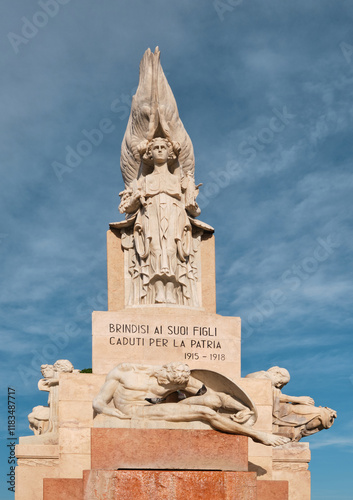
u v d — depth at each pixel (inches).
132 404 479.8
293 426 593.3
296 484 561.3
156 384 484.4
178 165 624.4
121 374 487.2
